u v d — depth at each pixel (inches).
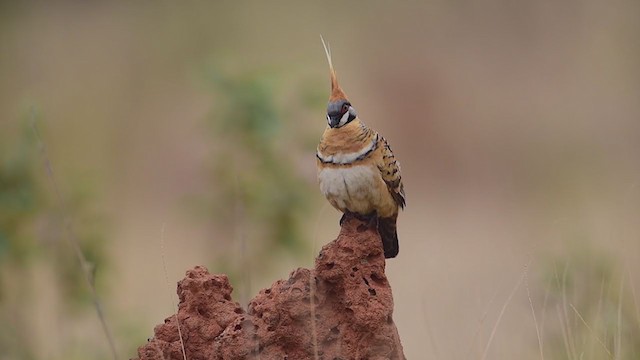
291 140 619.2
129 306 616.4
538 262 476.4
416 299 585.3
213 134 611.5
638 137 1115.3
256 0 1531.7
